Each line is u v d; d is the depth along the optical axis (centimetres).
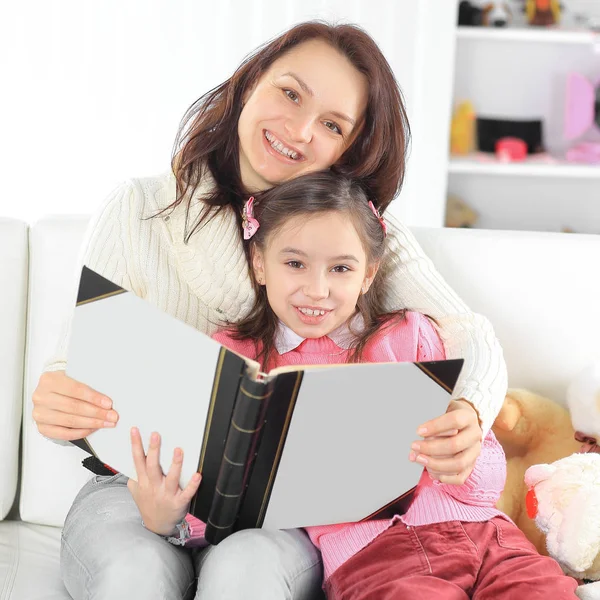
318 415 97
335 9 251
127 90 252
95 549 109
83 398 105
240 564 101
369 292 136
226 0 248
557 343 141
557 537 122
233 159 133
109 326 101
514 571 107
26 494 134
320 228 121
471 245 142
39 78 250
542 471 126
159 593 102
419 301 134
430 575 107
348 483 105
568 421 139
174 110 254
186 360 97
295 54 127
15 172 256
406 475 107
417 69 258
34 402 109
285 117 127
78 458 133
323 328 125
